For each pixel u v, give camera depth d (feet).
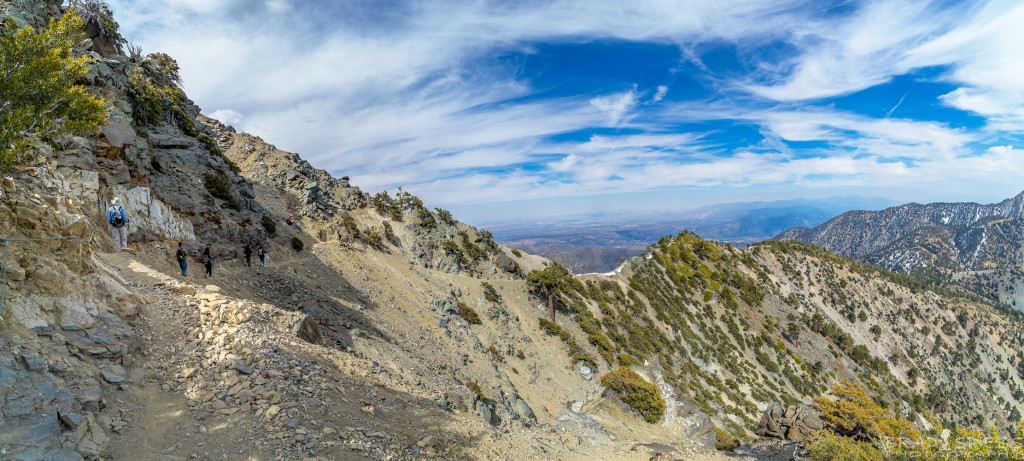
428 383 115.85
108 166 101.30
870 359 517.14
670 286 456.86
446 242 311.47
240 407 47.83
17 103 59.41
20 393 34.94
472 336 214.90
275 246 177.78
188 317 64.28
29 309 43.11
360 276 202.90
